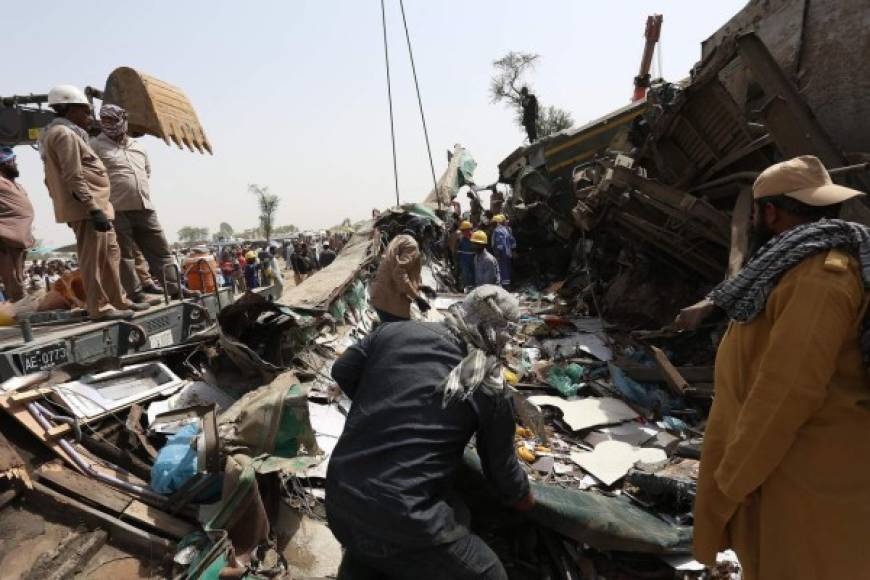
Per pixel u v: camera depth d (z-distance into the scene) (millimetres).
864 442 1505
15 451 2477
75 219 3600
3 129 5980
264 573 2436
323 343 5254
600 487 3641
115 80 5180
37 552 2225
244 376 3824
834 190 1672
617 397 5305
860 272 1470
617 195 6207
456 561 1791
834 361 1442
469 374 1919
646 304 7633
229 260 18828
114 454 2797
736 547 1777
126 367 3455
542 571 2535
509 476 2051
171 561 2330
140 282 4879
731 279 1747
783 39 5941
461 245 11477
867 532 1496
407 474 1801
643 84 14344
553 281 12594
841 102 5258
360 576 2000
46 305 4402
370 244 9828
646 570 2643
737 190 5465
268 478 2912
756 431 1515
